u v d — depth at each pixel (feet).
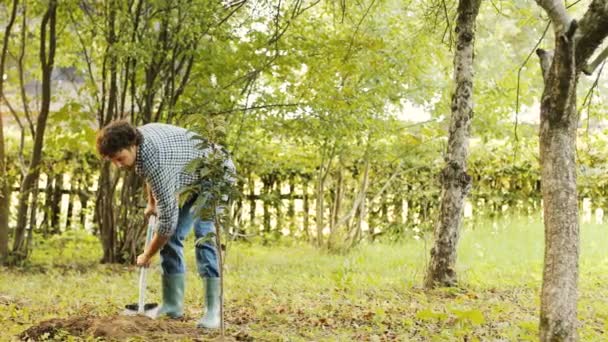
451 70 36.99
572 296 13.47
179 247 18.43
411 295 24.25
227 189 15.05
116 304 21.91
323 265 34.19
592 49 13.78
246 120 33.30
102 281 27.04
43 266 32.71
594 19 13.66
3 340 16.05
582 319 20.29
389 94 35.14
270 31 32.01
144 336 15.98
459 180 25.89
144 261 18.08
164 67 32.24
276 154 43.24
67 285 26.05
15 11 32.14
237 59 32.14
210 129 15.15
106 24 31.83
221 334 15.55
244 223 43.96
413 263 33.12
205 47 31.45
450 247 25.93
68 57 35.27
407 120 39.63
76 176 41.63
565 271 13.48
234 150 33.04
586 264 33.37
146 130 17.47
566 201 13.58
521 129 39.78
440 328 18.45
